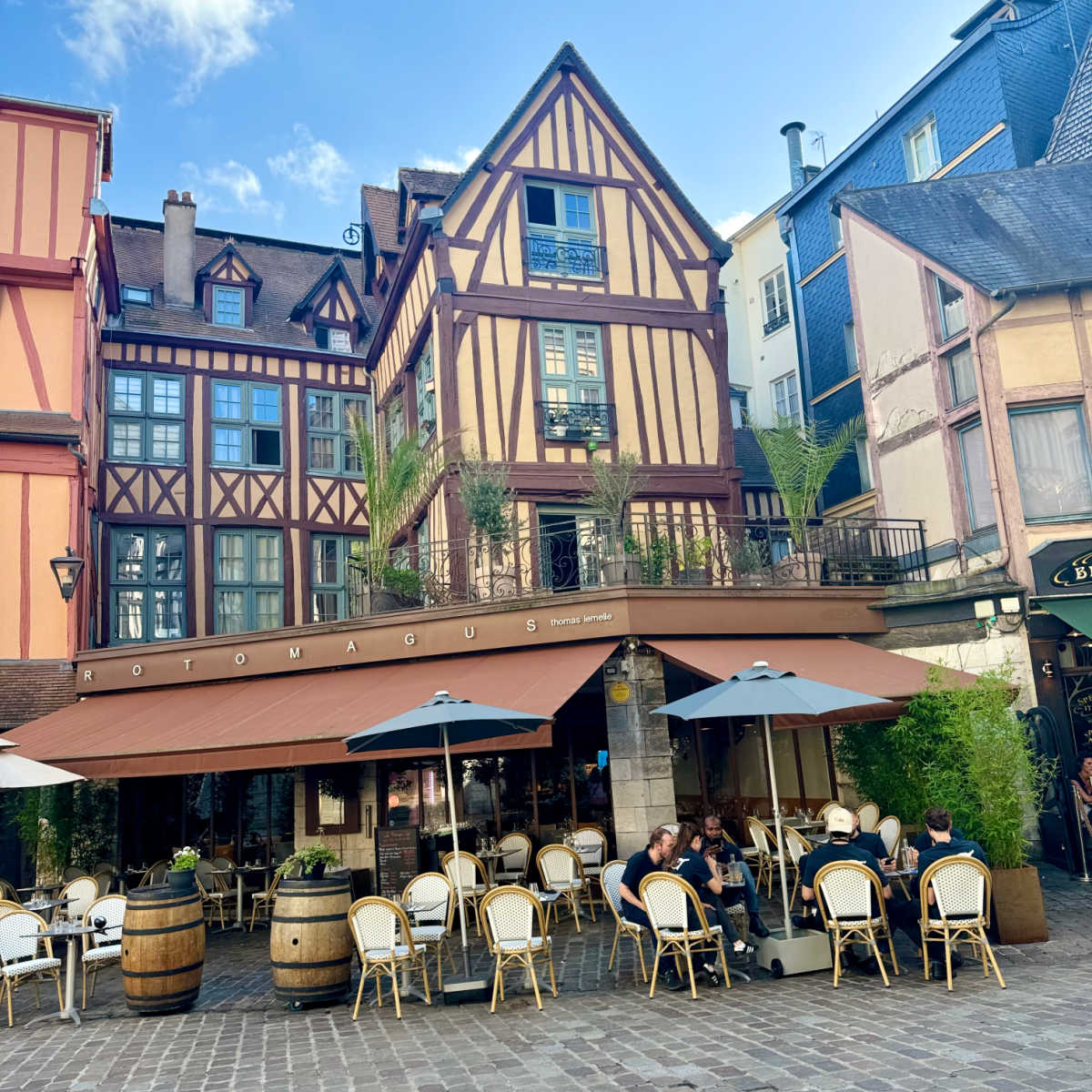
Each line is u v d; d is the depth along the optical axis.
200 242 21.97
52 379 14.34
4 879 13.49
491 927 6.91
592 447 14.88
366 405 20.27
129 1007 7.46
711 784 13.46
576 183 15.90
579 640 11.14
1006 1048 4.91
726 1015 6.08
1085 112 15.49
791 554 13.43
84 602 14.71
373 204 19.02
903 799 9.79
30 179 14.66
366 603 12.88
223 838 13.48
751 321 24.47
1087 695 11.68
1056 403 12.34
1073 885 9.66
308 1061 5.74
